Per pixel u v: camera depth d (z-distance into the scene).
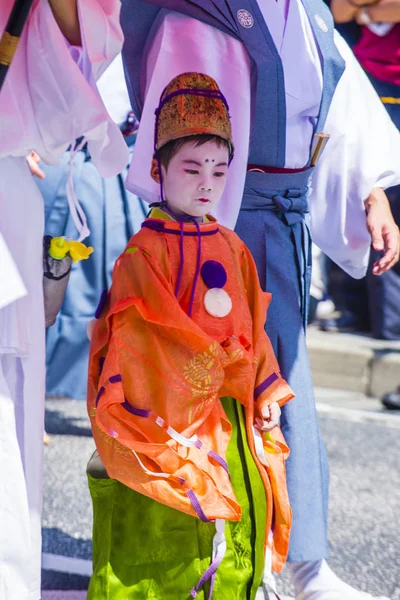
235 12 4.31
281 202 4.45
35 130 3.47
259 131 4.39
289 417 4.36
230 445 3.65
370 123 4.84
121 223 6.69
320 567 4.42
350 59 4.85
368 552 5.40
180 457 3.46
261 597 4.71
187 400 3.51
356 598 4.37
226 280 3.70
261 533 3.63
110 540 3.62
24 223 3.48
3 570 3.39
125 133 6.36
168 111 3.69
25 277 3.47
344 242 4.95
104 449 3.53
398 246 4.80
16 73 3.44
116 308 3.52
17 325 3.43
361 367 9.10
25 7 3.30
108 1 3.59
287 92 4.39
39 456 3.54
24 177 3.51
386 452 7.24
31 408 3.51
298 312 4.49
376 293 9.57
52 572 4.86
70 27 3.52
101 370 3.66
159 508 3.56
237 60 4.32
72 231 6.67
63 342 6.78
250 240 4.44
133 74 4.55
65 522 5.50
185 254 3.65
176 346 3.53
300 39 4.45
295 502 4.31
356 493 6.34
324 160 4.83
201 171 3.66
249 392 3.67
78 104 3.47
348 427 7.84
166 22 4.34
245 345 3.71
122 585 3.58
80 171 6.67
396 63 8.92
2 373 3.44
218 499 3.46
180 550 3.55
